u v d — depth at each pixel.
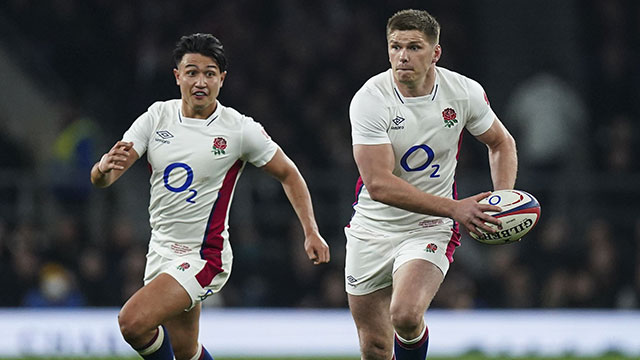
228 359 40.31
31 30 61.81
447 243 23.70
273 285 49.62
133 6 63.84
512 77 68.62
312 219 23.91
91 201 51.75
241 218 51.69
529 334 44.78
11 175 51.19
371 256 24.05
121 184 56.50
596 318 45.34
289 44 64.56
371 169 22.61
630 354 44.34
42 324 41.53
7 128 58.94
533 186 56.41
